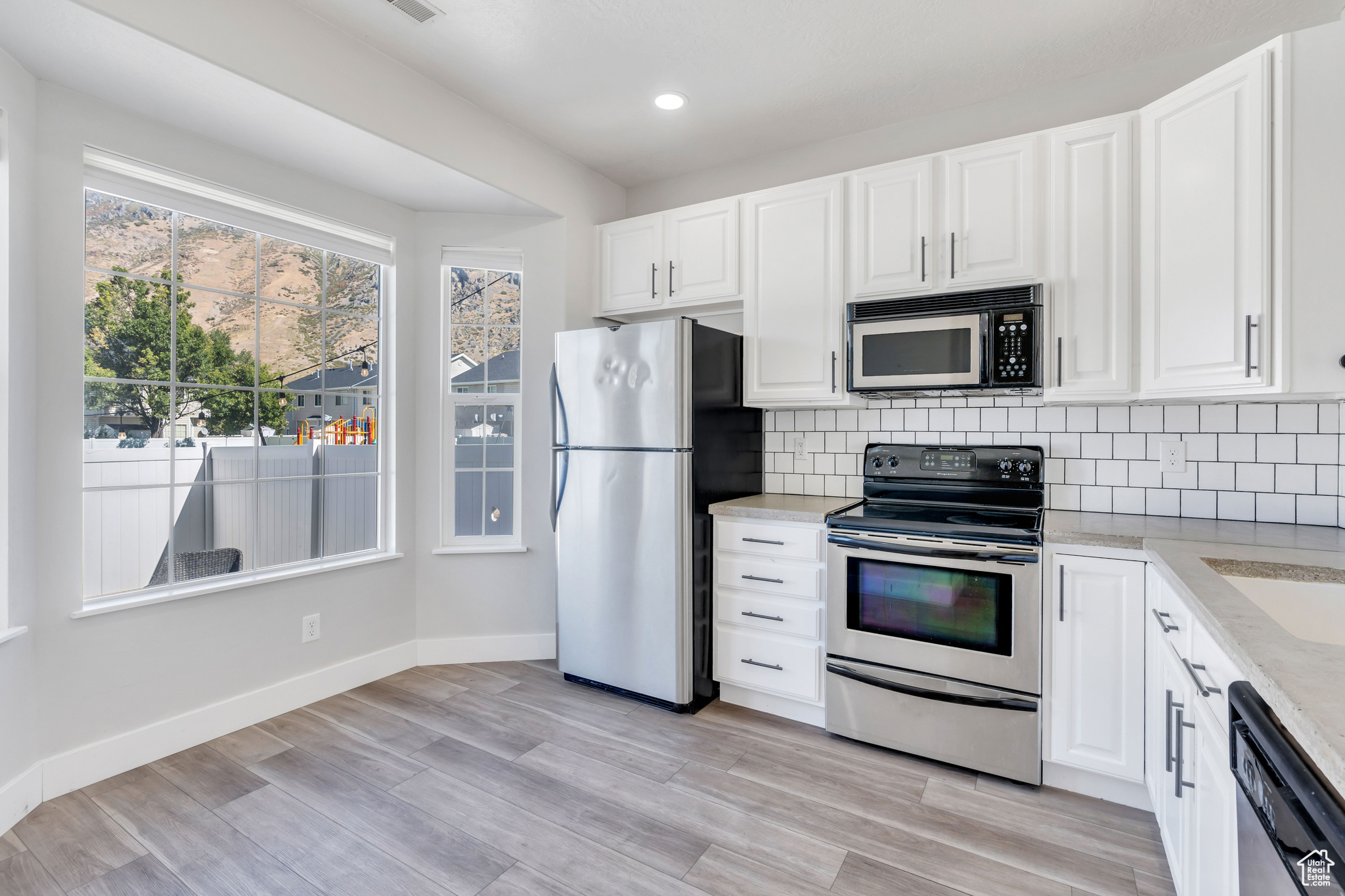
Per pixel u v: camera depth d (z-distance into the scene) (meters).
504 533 3.28
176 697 2.28
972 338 2.32
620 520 2.75
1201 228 1.87
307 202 2.64
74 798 1.98
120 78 1.94
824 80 2.52
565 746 2.36
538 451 3.24
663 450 2.64
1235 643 0.97
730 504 2.75
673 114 2.79
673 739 2.41
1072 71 2.45
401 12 2.11
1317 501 2.11
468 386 3.24
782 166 3.16
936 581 2.19
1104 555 1.93
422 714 2.61
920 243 2.47
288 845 1.79
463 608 3.19
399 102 2.40
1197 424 2.29
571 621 2.92
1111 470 2.44
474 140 2.70
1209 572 1.44
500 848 1.78
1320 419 2.11
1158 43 2.27
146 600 2.19
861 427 2.94
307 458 2.76
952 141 2.76
